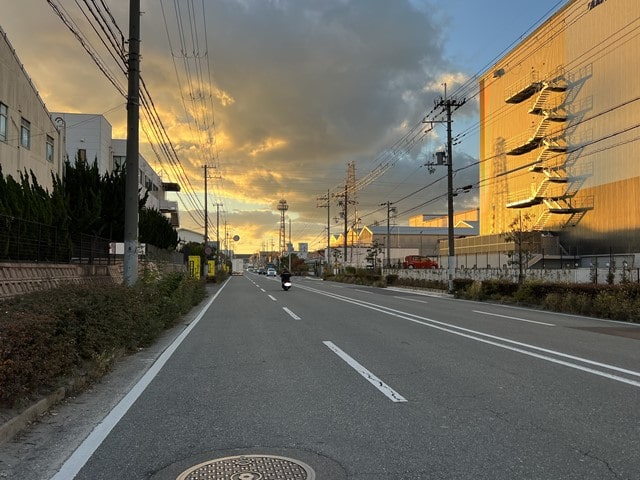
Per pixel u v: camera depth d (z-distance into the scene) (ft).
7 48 67.56
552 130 157.89
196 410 19.42
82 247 54.75
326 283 184.96
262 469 13.47
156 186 192.95
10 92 68.74
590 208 142.20
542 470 13.35
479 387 22.71
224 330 44.68
